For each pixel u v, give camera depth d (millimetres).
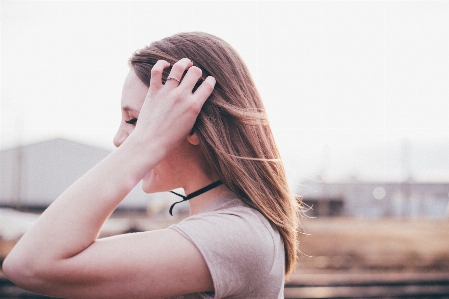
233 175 945
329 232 22781
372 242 18141
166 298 932
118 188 826
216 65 986
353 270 11875
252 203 976
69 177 34531
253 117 971
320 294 8461
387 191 42562
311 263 12734
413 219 36312
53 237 777
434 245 17047
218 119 953
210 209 985
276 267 943
